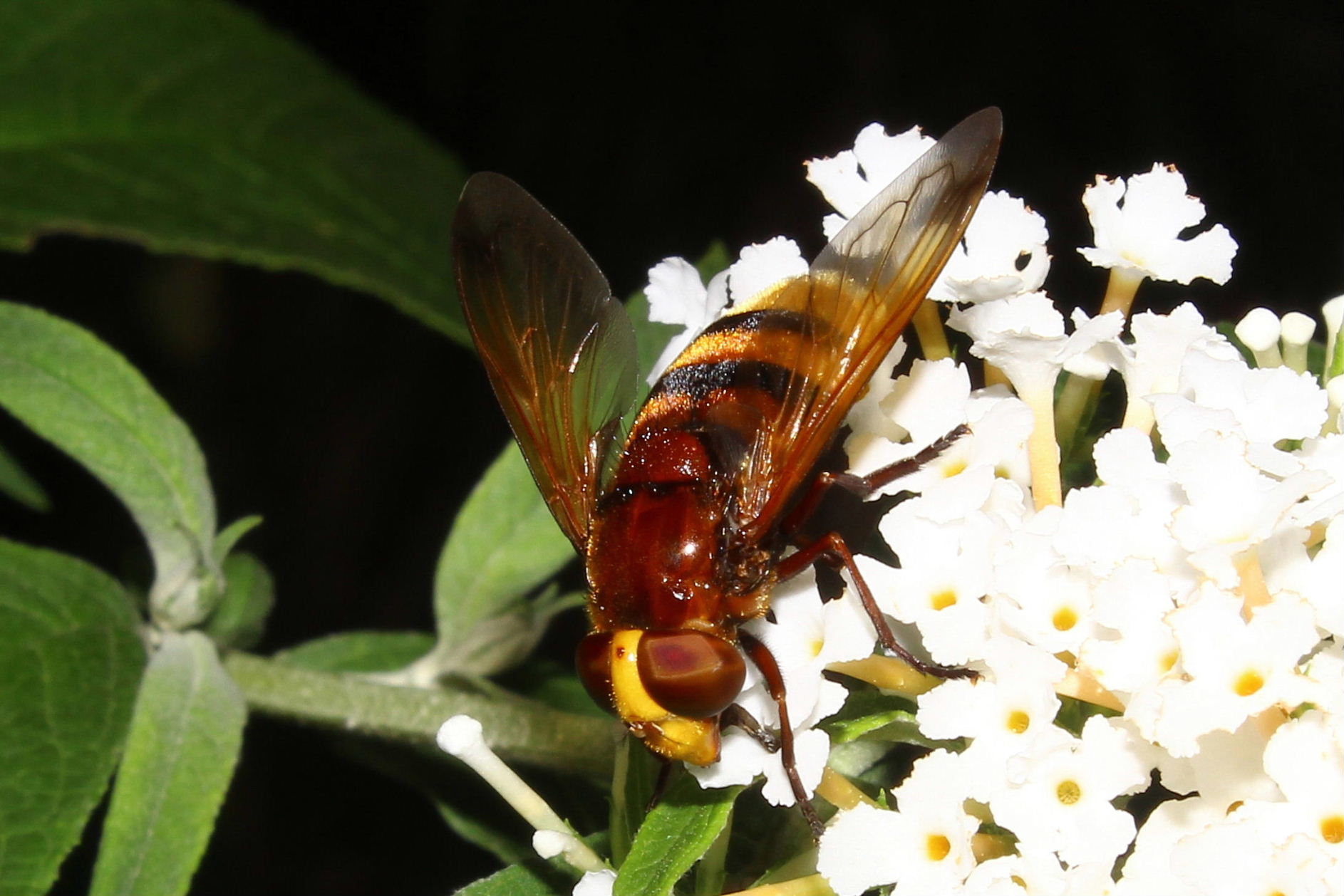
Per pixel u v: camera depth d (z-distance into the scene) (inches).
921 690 6.4
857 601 6.4
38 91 8.5
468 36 12.5
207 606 7.5
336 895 10.6
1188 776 6.2
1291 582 6.2
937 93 11.9
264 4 12.7
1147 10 11.4
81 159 8.4
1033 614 6.3
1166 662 6.2
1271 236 11.2
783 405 6.5
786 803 6.3
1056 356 6.4
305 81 9.1
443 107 12.7
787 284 6.6
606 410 6.8
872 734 6.5
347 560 12.2
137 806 7.1
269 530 12.1
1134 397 6.5
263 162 8.6
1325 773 6.1
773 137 12.2
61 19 8.7
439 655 7.7
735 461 6.5
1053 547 6.3
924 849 6.3
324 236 8.5
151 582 7.9
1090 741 6.2
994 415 6.5
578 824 7.5
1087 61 11.5
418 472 12.2
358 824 10.5
